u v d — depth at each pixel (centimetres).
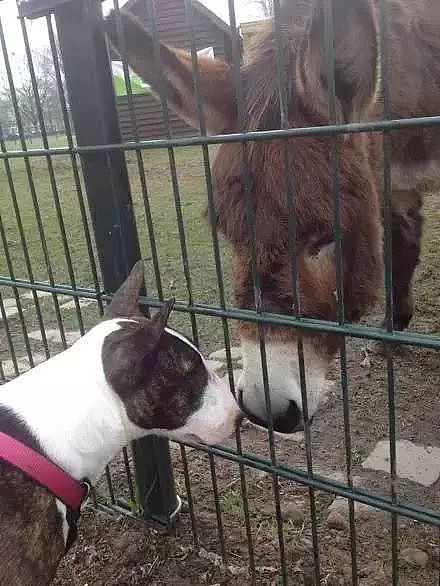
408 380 106
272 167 66
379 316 129
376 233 76
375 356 115
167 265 183
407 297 119
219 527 68
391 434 51
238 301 68
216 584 67
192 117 79
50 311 152
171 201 283
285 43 73
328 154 67
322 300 67
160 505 75
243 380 67
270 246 65
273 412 65
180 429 61
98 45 63
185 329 134
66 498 55
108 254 70
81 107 65
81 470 57
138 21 75
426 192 105
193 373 60
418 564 66
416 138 89
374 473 84
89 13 62
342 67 62
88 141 66
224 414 61
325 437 93
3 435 54
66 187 357
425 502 77
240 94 53
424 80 88
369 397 102
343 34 59
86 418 57
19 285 81
